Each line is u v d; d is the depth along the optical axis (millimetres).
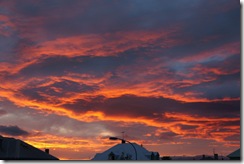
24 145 22672
